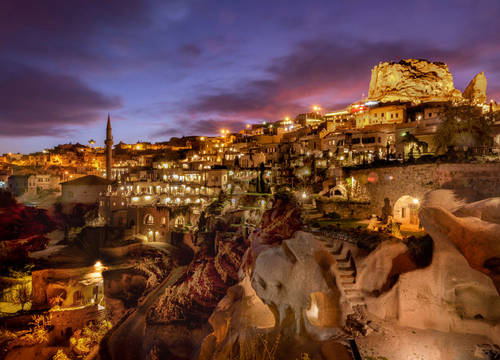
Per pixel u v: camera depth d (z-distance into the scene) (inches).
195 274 1296.8
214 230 1562.5
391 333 399.5
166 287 1339.8
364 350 362.9
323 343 382.3
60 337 1131.3
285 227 477.1
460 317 398.0
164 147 4411.9
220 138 4104.3
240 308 495.2
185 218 1957.4
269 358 368.5
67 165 3998.5
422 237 471.5
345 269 517.7
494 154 761.6
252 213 1380.4
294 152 2347.4
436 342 377.1
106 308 1435.8
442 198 585.6
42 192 3223.4
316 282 422.0
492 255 336.5
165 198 2249.0
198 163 2933.1
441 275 409.4
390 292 438.3
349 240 565.9
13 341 939.3
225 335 474.9
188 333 1072.8
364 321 424.5
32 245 1421.0
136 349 1034.7
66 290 1342.3
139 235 2022.6
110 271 1665.8
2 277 1214.9
